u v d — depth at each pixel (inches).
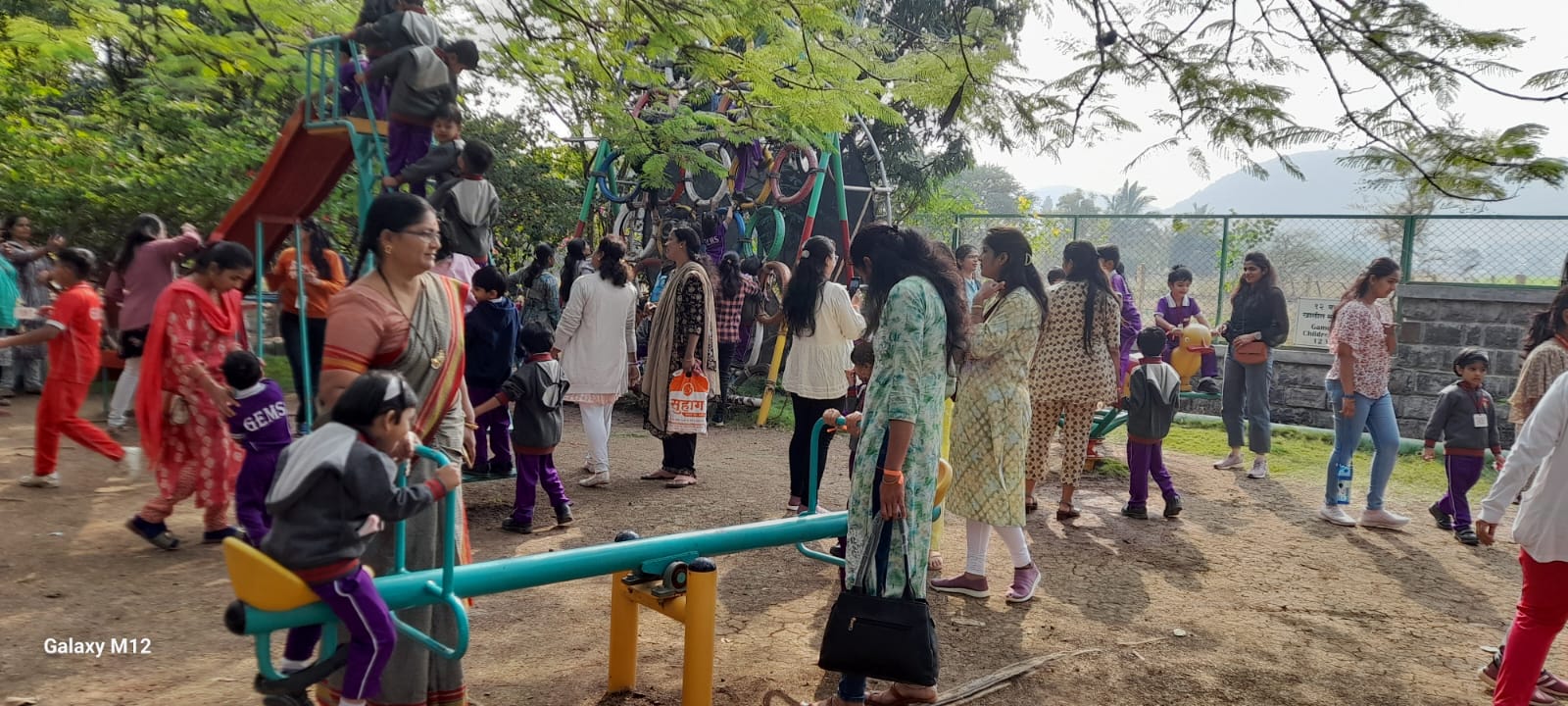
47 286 384.8
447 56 233.8
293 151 257.1
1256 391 333.4
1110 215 491.2
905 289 133.6
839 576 209.6
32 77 451.8
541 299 355.3
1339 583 221.0
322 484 98.0
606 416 287.3
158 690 141.7
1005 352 193.5
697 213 468.4
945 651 172.1
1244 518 279.7
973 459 194.7
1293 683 164.7
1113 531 259.6
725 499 275.3
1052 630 184.9
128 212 428.1
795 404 248.4
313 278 279.6
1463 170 140.1
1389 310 280.8
